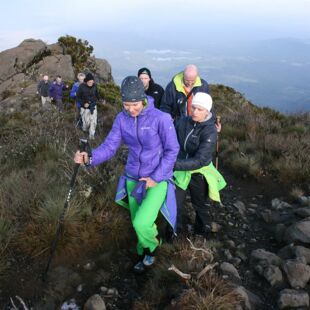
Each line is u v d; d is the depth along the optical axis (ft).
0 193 15.21
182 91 17.01
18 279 11.93
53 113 35.99
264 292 11.21
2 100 65.31
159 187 11.68
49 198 14.79
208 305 9.75
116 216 14.78
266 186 20.34
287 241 13.85
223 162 24.12
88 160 11.78
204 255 12.39
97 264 12.85
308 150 23.30
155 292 10.98
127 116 11.29
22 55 82.17
